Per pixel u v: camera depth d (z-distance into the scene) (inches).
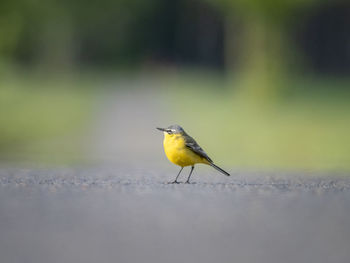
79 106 2076.8
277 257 213.0
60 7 3073.3
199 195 371.2
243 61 2096.5
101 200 345.1
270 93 2050.9
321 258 211.6
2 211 304.8
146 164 765.9
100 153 985.5
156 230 260.1
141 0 4269.2
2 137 1230.9
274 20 1982.0
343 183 457.1
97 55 4790.8
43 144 1148.5
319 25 4566.9
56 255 212.8
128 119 1695.4
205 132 1416.1
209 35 4904.0
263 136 1355.8
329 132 1440.7
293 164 858.8
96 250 221.9
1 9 1370.6
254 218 290.2
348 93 2908.5
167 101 2322.8
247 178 513.7
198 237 246.7
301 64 2103.8
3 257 208.8
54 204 328.2
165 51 4950.8
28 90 2583.7
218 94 2728.8
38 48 3961.6
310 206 329.1
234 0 1956.2
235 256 214.8
